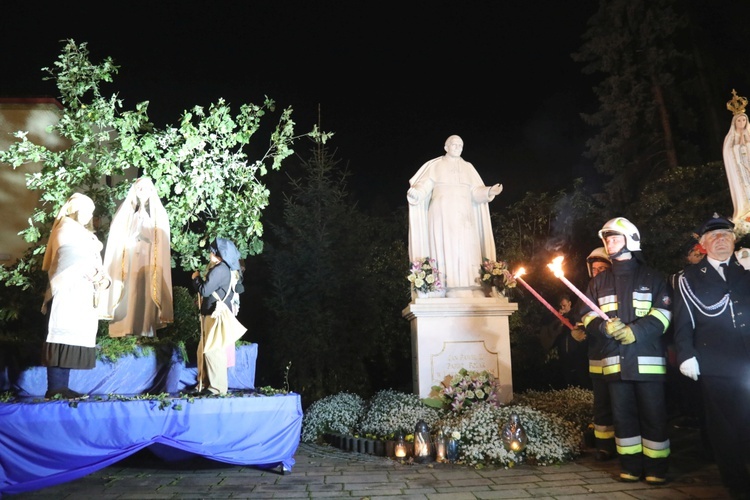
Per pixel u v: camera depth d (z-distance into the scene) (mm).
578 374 8695
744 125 10836
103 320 7520
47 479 4992
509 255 13914
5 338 6824
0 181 11055
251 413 5609
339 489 5078
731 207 12594
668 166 15922
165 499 4812
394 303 12289
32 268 7656
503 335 7957
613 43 16469
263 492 5008
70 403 5129
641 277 5230
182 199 8141
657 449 4945
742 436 4359
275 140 8664
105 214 7977
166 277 6852
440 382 7766
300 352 10656
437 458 6121
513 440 5914
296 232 11211
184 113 8047
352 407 8031
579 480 5211
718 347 4473
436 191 8625
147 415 5277
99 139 8086
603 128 16703
